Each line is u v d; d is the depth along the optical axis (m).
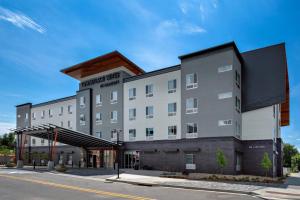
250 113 32.16
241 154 31.53
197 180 23.44
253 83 32.62
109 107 41.62
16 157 43.84
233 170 28.00
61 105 51.12
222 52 30.56
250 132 31.81
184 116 32.62
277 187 19.23
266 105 31.34
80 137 36.03
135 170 34.00
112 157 40.38
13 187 17.61
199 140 30.91
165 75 35.53
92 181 22.36
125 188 18.14
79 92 46.38
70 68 42.78
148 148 35.53
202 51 31.80
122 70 40.94
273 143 31.25
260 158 30.69
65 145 48.16
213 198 14.41
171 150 32.88
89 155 43.81
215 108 30.23
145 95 37.25
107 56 38.56
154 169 34.38
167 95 34.91
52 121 52.31
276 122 34.84
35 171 30.94
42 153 52.22
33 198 13.42
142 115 37.09
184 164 31.73
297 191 17.09
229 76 29.72
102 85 43.28
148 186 19.80
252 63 33.12
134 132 37.66
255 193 16.16
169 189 18.06
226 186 19.25
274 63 31.78
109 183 21.27
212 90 30.73
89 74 45.28
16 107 60.75
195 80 32.25
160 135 34.72
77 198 13.61
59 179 23.23
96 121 43.06
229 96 29.45
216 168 29.11
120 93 40.44
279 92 30.91
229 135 28.81
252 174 30.78
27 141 55.53
